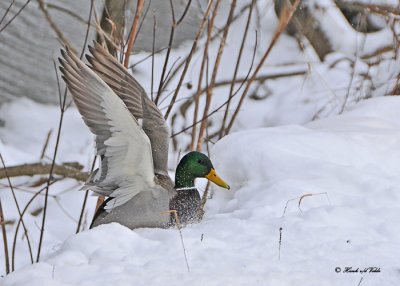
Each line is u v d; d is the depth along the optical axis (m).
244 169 11.12
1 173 13.35
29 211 13.12
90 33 15.71
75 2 15.52
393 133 12.05
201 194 11.94
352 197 9.86
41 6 10.09
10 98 15.38
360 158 11.20
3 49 15.23
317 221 9.02
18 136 14.81
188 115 15.71
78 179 14.02
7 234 12.30
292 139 11.43
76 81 8.73
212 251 7.90
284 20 12.38
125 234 8.26
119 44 12.15
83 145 14.74
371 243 8.34
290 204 9.76
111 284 7.12
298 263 7.72
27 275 7.43
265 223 8.91
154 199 9.41
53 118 15.35
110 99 8.63
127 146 8.98
